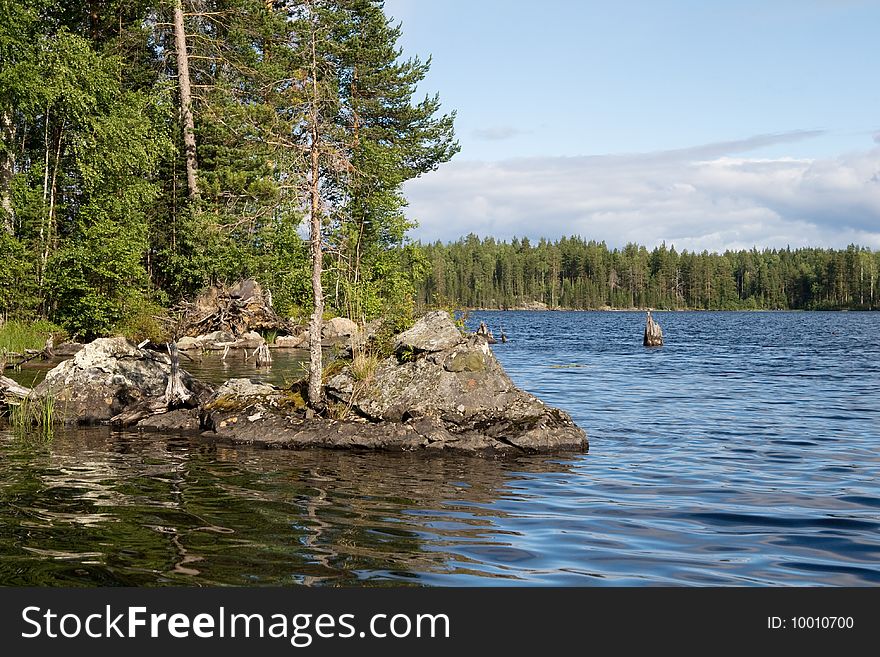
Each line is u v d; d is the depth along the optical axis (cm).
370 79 3750
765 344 4878
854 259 15925
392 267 2819
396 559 670
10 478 978
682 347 4538
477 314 14938
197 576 624
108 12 3447
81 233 3097
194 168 3491
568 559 676
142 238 3203
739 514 827
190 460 1133
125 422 1459
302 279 3550
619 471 1077
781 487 964
